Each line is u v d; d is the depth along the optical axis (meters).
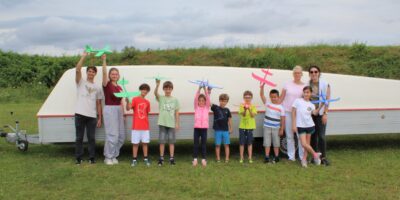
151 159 8.03
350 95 8.69
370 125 8.62
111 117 7.47
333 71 21.77
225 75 8.62
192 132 8.10
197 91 8.30
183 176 6.68
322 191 5.90
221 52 24.55
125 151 8.84
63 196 5.71
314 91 7.65
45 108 7.93
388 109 8.65
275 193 5.82
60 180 6.44
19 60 26.98
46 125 7.88
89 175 6.74
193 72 8.55
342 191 5.89
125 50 25.27
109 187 6.09
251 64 23.02
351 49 23.48
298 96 7.74
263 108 8.34
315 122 7.57
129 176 6.67
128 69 8.47
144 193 5.84
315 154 7.42
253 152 8.77
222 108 7.74
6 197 5.66
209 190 5.91
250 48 25.12
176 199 5.58
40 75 24.62
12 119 14.48
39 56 27.84
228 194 5.75
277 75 8.79
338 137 10.59
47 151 8.81
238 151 8.91
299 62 22.78
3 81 24.73
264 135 7.75
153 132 7.94
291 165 7.46
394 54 22.58
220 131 7.72
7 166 7.36
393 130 8.70
